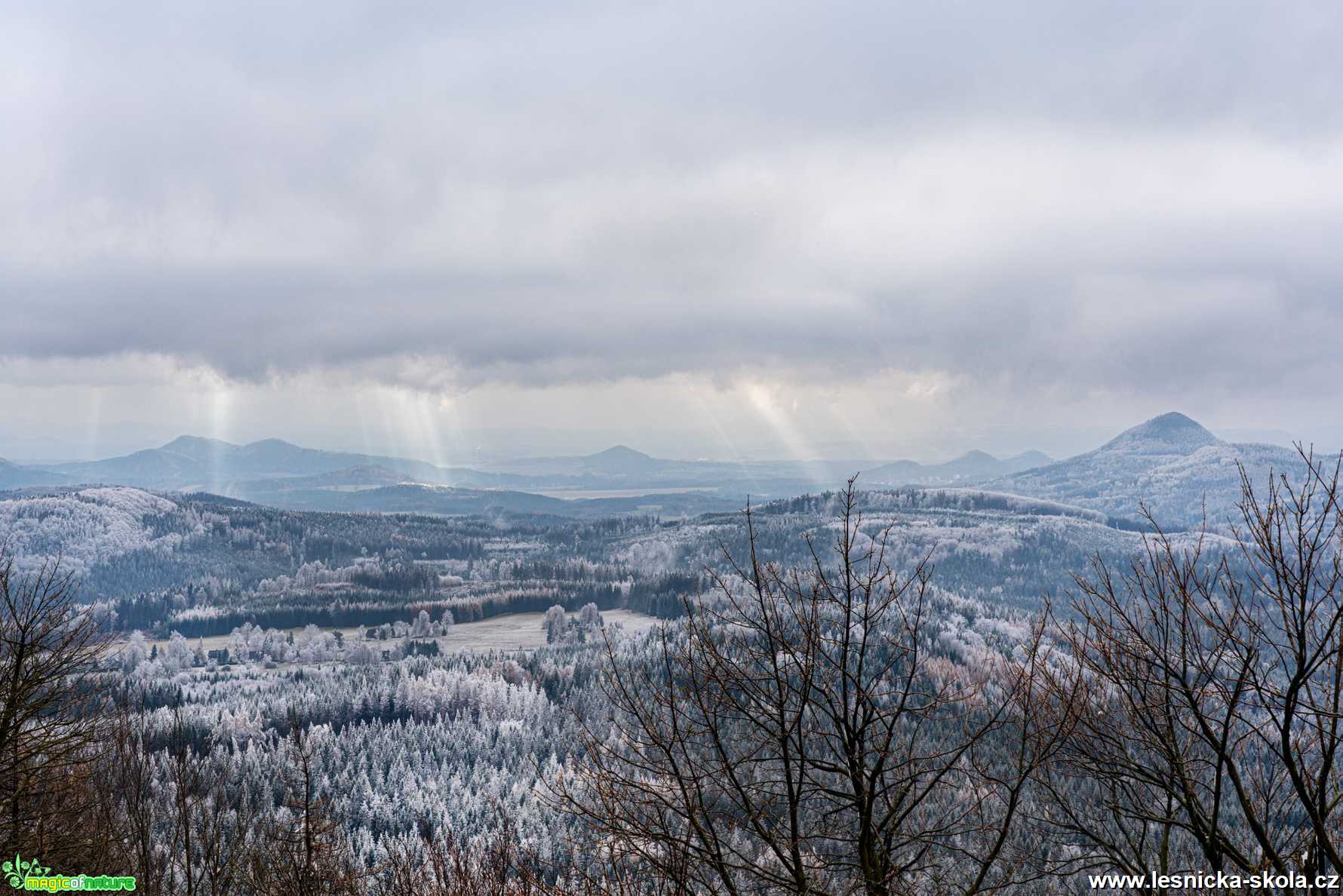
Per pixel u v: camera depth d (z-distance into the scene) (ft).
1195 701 36.58
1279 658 35.40
